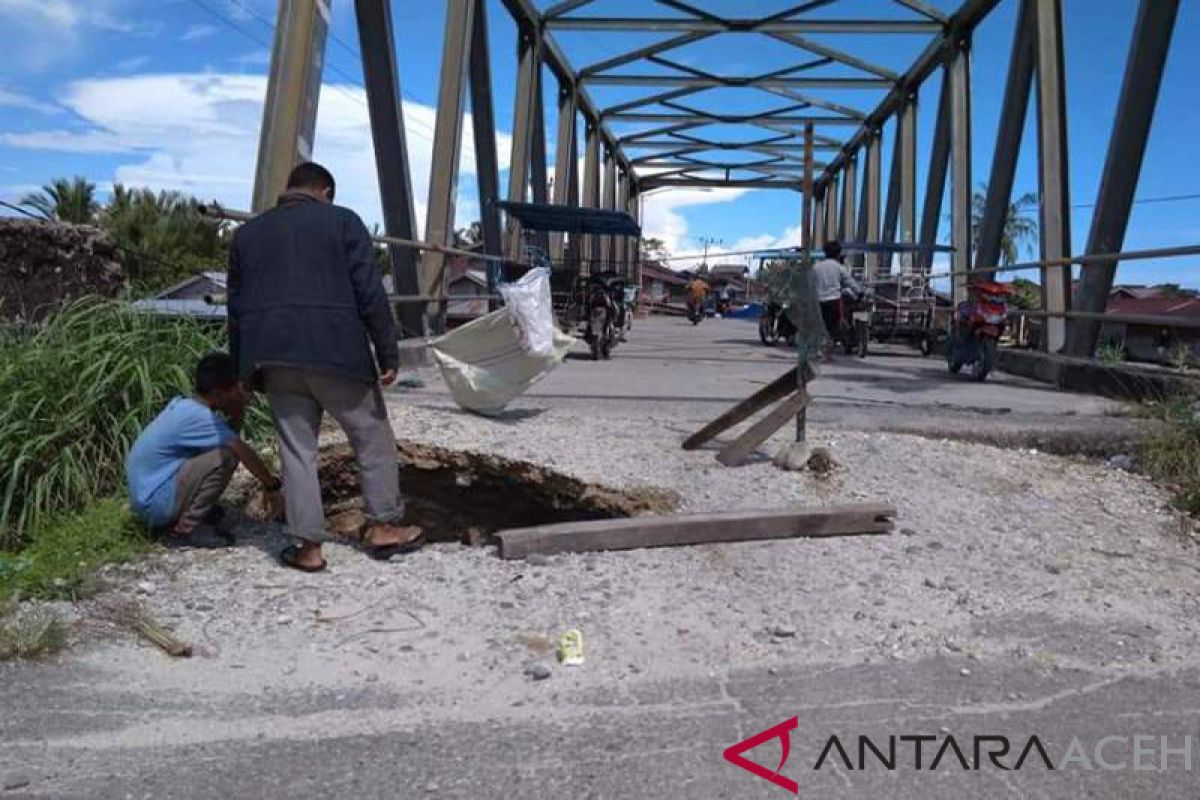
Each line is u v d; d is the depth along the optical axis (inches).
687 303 1186.6
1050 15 464.1
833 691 135.8
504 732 124.2
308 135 308.5
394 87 420.2
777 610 161.0
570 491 219.0
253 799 108.6
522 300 260.5
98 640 147.8
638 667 142.5
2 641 141.9
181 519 183.2
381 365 176.9
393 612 159.8
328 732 123.9
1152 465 240.7
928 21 742.5
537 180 858.1
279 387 171.3
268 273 168.9
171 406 185.5
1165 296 1131.3
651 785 112.2
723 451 228.7
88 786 110.4
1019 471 235.9
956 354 439.5
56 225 291.6
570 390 342.0
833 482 218.1
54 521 189.9
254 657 144.3
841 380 408.2
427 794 109.9
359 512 233.9
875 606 162.7
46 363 207.3
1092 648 149.4
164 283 321.7
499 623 156.2
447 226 492.1
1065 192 462.6
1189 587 174.2
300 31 301.3
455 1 506.0
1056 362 401.1
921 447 247.0
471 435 241.8
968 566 179.8
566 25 791.1
